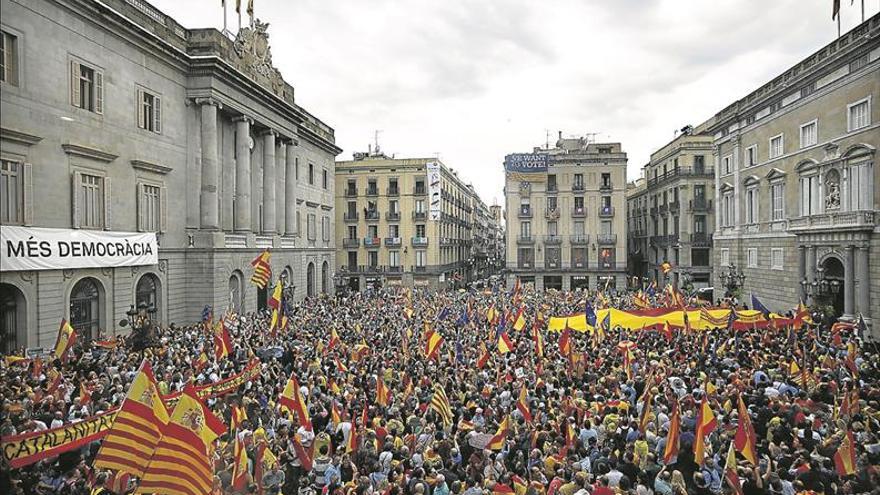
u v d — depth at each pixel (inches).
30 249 909.2
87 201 1069.1
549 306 1498.5
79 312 1056.2
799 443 451.8
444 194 3006.9
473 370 735.1
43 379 639.1
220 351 794.2
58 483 424.2
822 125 1296.8
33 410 514.9
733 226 1791.3
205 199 1405.0
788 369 705.6
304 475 456.1
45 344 956.6
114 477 399.5
